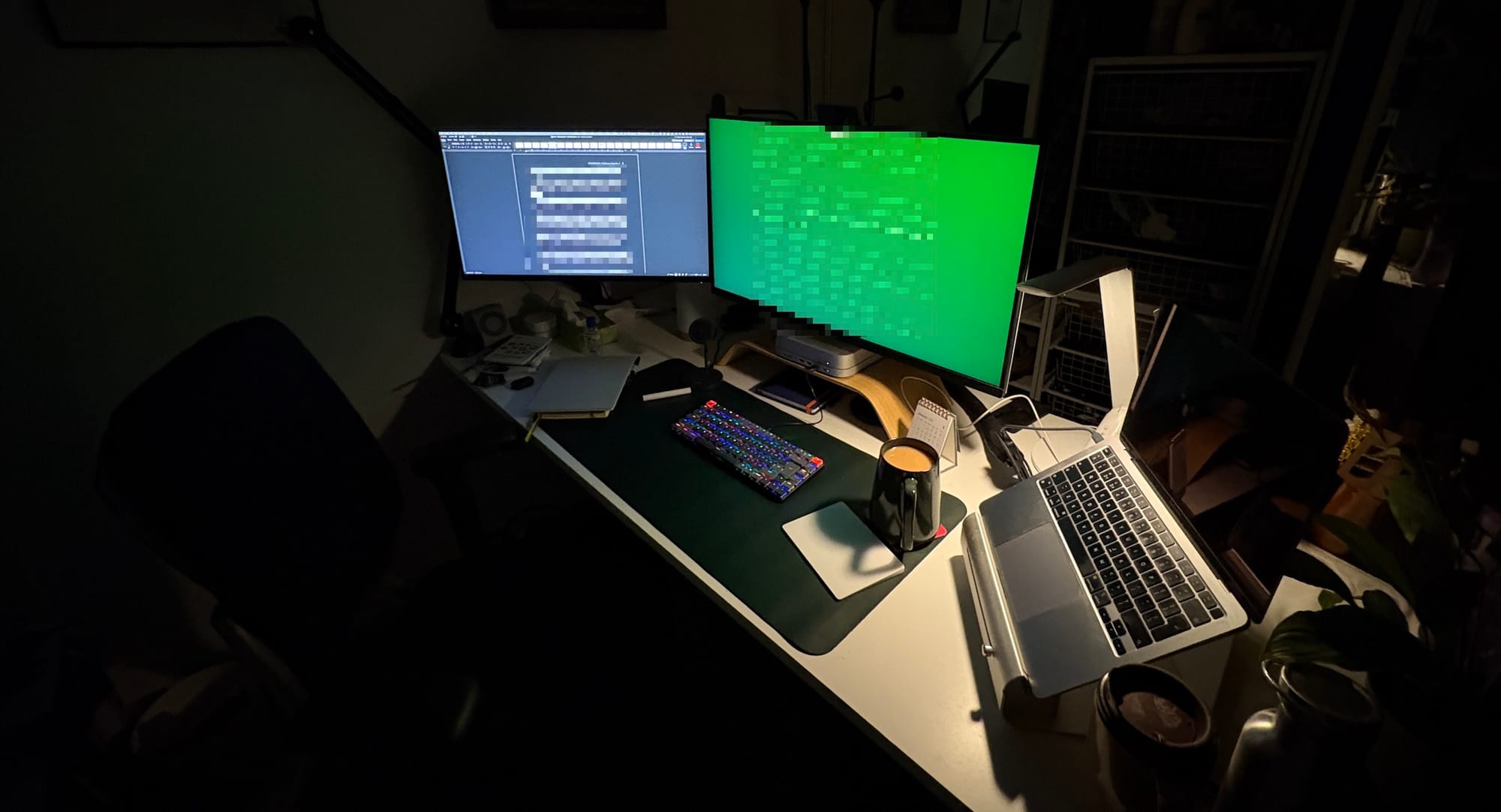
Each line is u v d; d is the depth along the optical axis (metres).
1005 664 0.76
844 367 1.32
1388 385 0.94
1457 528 0.64
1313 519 0.63
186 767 1.40
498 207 1.47
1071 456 1.05
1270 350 1.22
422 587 1.24
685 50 1.77
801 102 2.07
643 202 1.46
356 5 1.33
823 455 1.24
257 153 1.31
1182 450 0.83
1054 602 0.79
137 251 1.24
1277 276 1.18
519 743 1.40
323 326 1.50
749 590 0.94
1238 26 1.14
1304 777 0.50
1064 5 1.32
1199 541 0.76
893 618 0.89
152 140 1.21
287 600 0.93
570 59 1.62
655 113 1.78
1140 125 1.29
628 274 1.54
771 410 1.39
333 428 1.09
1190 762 0.59
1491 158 0.83
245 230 1.34
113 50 1.13
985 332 1.11
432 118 1.50
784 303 1.39
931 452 1.01
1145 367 0.96
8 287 1.14
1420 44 0.90
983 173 1.02
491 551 1.32
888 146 1.11
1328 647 0.53
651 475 1.19
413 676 0.95
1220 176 1.23
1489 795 0.50
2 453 1.20
